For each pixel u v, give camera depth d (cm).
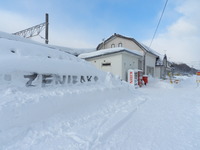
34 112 274
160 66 1908
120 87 639
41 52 459
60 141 224
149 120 341
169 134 264
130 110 420
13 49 385
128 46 1669
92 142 225
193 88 1145
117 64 1187
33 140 222
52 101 317
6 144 204
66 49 1612
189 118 357
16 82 327
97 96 471
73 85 471
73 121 308
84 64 602
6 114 235
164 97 684
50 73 407
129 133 267
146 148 214
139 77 1180
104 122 311
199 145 224
